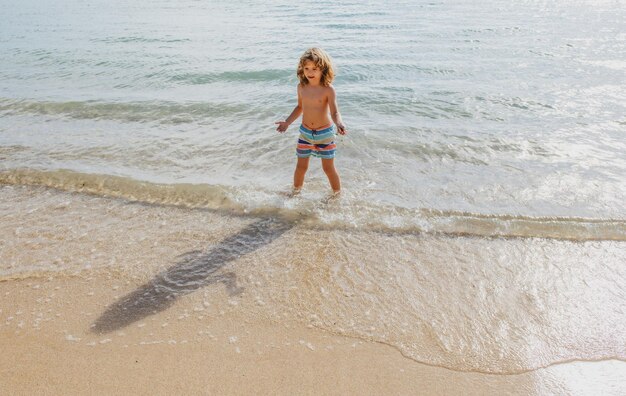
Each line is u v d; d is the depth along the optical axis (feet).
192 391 7.62
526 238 12.34
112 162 17.34
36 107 24.25
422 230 12.73
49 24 56.75
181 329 9.09
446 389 7.74
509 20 55.21
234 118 22.25
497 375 8.05
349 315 9.54
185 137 19.89
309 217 13.44
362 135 19.54
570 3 74.69
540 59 34.14
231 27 52.65
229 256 11.62
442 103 24.04
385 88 26.94
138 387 7.70
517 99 24.57
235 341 8.78
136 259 11.46
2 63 35.14
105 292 10.19
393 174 16.16
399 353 8.54
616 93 25.23
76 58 36.37
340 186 14.90
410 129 20.25
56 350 8.49
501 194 14.64
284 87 27.76
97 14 66.59
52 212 13.84
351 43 41.86
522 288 10.37
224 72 31.19
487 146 18.40
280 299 10.02
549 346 8.70
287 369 8.12
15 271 10.91
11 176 16.16
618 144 18.38
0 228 12.87
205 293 10.19
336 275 10.84
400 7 70.03
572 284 10.49
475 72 30.66
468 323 9.32
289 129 20.58
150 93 26.99
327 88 13.46
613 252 11.67
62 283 10.50
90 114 23.17
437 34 45.91
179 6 76.43
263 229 12.88
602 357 8.43
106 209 14.06
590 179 15.49
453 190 14.96
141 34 48.08
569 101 24.08
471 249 11.87
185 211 13.92
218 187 15.14
